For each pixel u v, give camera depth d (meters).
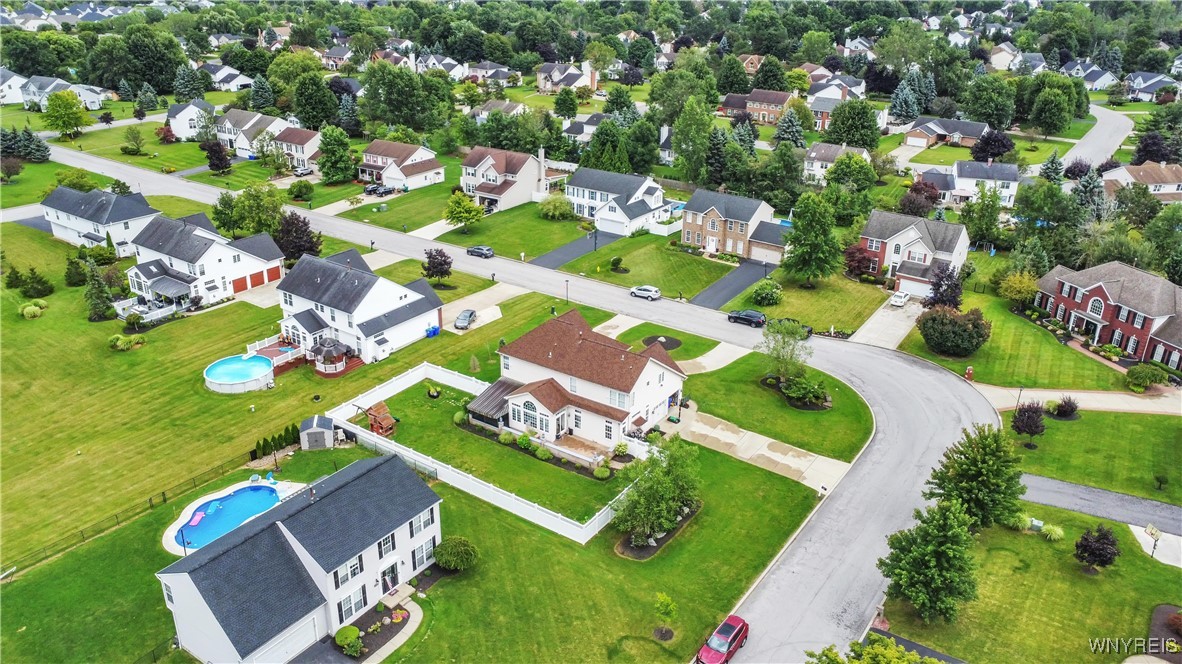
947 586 43.03
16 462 60.56
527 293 93.31
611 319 86.19
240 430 64.69
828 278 99.31
